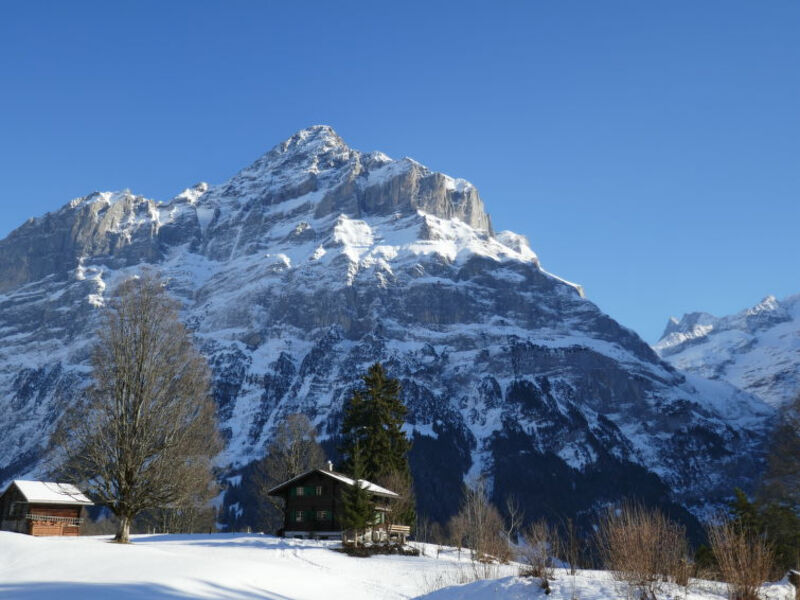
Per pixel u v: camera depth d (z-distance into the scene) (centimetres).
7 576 2895
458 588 2200
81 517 7200
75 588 2473
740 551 1995
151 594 2497
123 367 4506
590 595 1970
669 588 1994
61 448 4366
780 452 4953
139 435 4459
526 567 2661
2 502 6994
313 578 3459
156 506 4603
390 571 4134
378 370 8712
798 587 2075
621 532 2153
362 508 5794
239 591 2838
